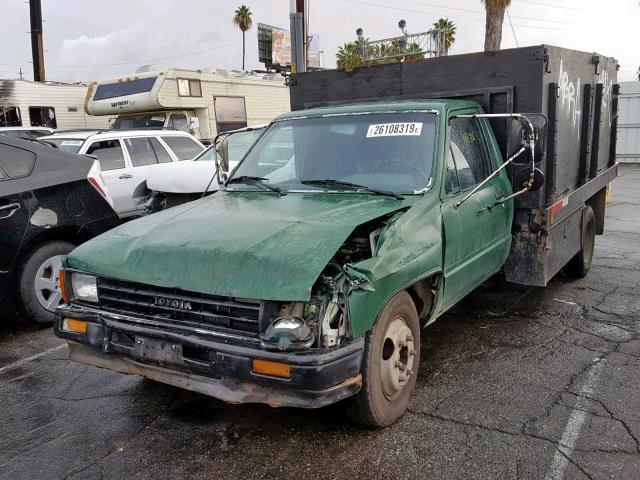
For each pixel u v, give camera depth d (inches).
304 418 150.6
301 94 245.1
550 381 168.4
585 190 244.1
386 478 125.1
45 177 222.7
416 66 215.5
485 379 170.6
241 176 189.0
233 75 692.7
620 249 336.5
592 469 125.9
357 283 124.6
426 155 165.5
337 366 119.9
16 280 214.7
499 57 198.1
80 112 751.7
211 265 126.9
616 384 165.5
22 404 163.5
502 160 198.2
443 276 157.6
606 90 270.1
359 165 171.8
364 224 144.2
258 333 122.1
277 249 126.0
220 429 147.3
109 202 242.8
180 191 261.9
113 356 143.1
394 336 141.9
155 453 137.3
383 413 139.3
